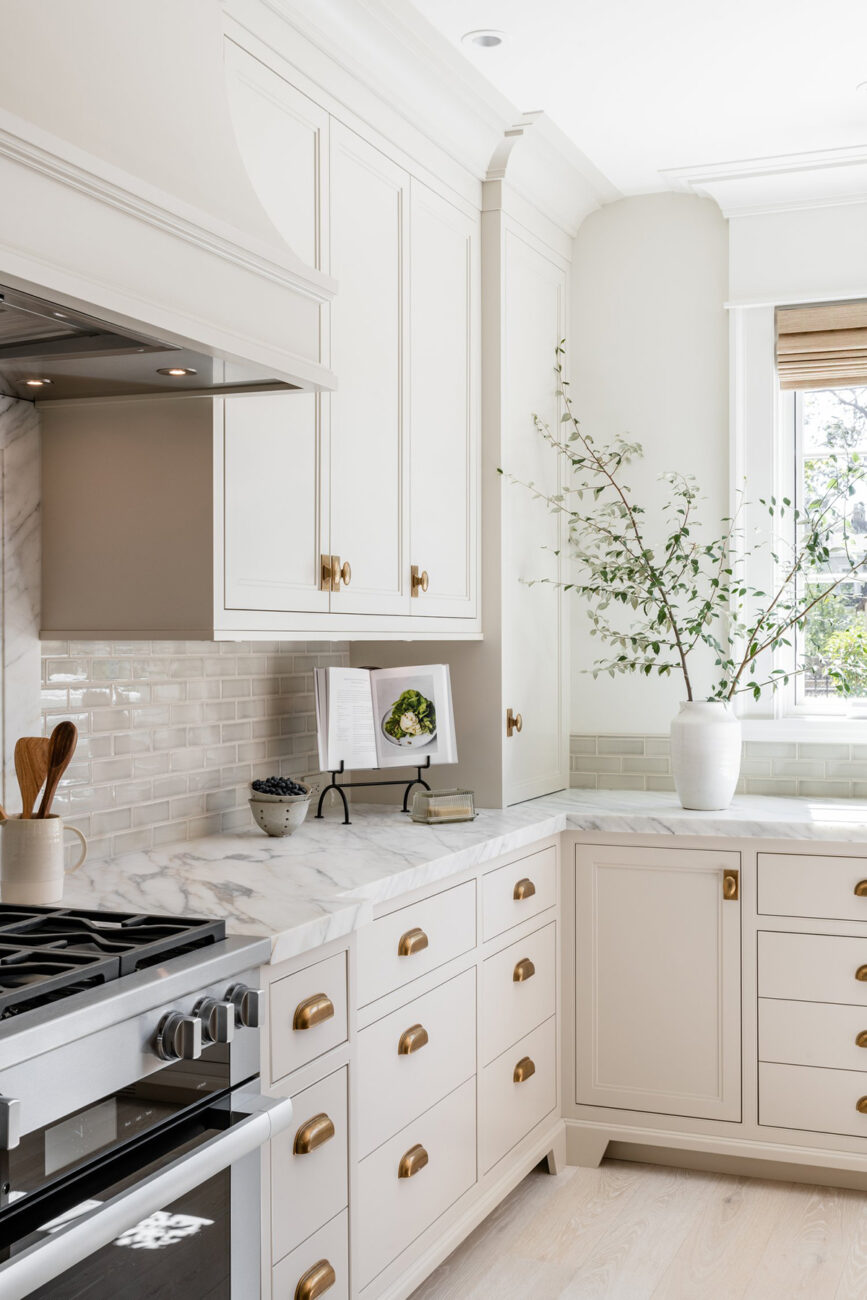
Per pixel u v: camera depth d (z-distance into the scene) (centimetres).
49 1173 136
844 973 302
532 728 353
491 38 278
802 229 364
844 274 360
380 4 254
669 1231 286
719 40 282
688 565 375
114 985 150
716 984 313
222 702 283
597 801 349
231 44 223
